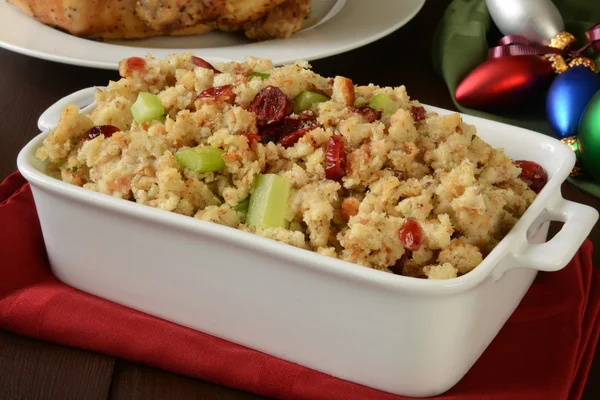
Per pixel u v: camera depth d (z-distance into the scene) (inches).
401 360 23.7
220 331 25.4
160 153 26.2
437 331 23.3
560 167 26.7
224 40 38.9
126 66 28.8
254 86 27.5
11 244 27.5
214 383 24.9
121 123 27.7
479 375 24.8
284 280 23.9
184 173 25.9
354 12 39.7
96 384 24.8
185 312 25.5
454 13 39.1
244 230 25.0
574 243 24.3
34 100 35.3
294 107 27.6
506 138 28.2
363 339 23.8
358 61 38.6
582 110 33.0
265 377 24.4
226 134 26.2
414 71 38.2
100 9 36.9
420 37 40.8
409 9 39.8
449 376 24.1
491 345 25.7
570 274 27.5
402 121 26.3
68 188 25.2
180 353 24.9
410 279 22.7
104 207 24.9
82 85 36.3
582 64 34.6
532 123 35.3
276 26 37.4
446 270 23.6
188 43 38.6
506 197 25.8
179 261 24.9
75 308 25.7
